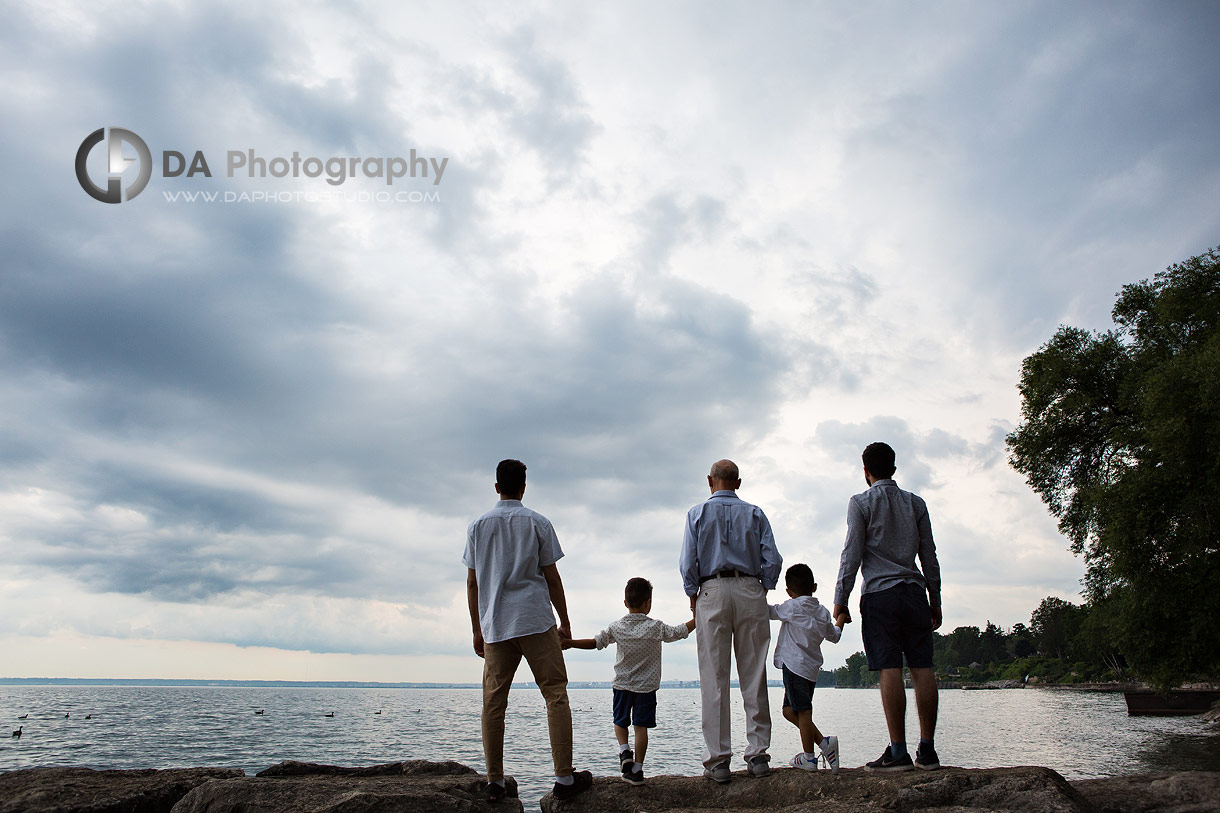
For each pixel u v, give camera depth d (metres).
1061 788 4.02
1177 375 18.20
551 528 5.17
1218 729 29.06
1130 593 18.72
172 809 4.62
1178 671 17.98
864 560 5.08
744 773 5.11
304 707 66.94
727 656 5.07
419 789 4.71
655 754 19.05
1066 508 22.78
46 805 4.73
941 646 165.00
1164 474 17.97
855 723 38.31
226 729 33.69
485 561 5.01
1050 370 22.84
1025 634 147.25
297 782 4.77
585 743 22.44
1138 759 18.75
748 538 5.14
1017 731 30.05
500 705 4.91
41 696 104.62
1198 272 21.58
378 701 94.50
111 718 42.91
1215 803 4.01
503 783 4.95
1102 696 77.75
